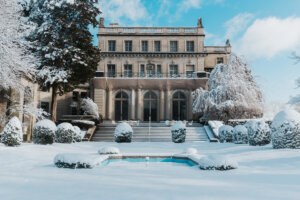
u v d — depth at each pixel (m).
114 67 33.84
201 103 25.58
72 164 7.00
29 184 4.57
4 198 3.56
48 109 29.75
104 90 30.94
